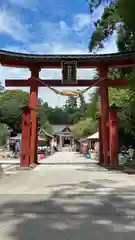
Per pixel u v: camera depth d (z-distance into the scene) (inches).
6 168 798.5
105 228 225.9
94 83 877.8
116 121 823.7
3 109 2493.8
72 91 866.1
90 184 474.0
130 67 914.7
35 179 544.7
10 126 2514.8
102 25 920.3
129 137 1082.7
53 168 802.8
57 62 870.4
